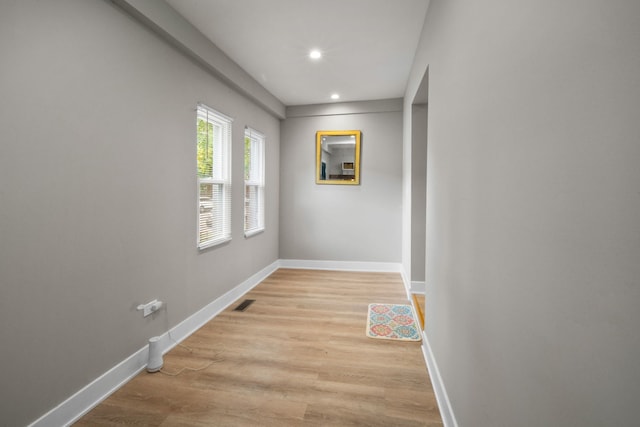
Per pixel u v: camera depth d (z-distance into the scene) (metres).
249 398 1.90
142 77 2.24
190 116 2.81
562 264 0.65
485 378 1.12
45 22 1.58
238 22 2.67
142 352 2.25
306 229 5.28
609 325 0.52
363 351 2.49
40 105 1.56
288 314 3.27
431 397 1.92
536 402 0.76
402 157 4.94
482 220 1.16
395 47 3.15
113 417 1.75
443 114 1.84
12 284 1.46
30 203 1.53
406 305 3.53
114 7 1.99
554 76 0.68
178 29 2.51
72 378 1.74
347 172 5.12
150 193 2.33
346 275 4.85
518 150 0.86
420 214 3.74
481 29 1.16
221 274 3.41
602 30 0.53
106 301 1.96
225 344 2.61
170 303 2.57
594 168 0.55
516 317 0.87
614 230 0.50
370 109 4.95
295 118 5.24
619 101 0.49
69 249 1.72
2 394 1.43
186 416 1.75
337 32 2.87
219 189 3.45
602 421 0.53
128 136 2.12
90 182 1.84
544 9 0.72
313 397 1.91
